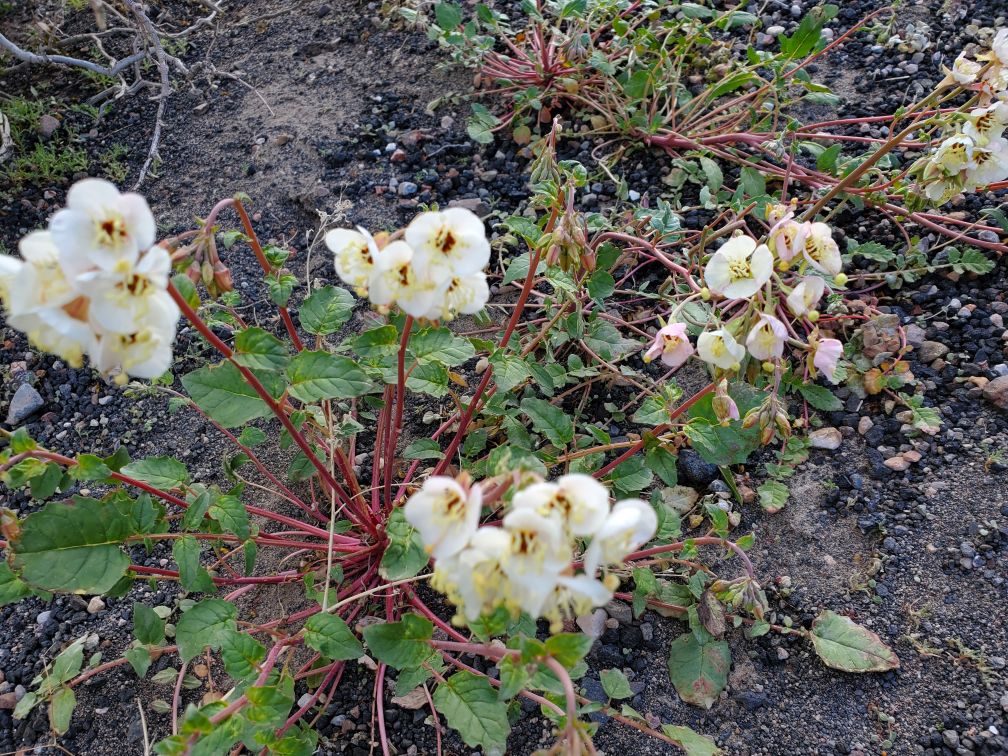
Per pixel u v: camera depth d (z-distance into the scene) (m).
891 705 0.26
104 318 0.18
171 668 0.28
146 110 0.45
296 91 0.46
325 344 0.35
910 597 0.28
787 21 0.46
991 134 0.30
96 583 0.23
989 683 0.26
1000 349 0.33
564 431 0.28
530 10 0.40
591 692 0.27
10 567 0.23
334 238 0.22
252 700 0.21
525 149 0.42
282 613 0.29
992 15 0.44
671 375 0.34
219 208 0.22
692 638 0.28
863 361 0.33
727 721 0.27
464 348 0.27
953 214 0.37
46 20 0.49
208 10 0.51
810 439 0.32
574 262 0.26
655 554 0.29
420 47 0.47
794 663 0.27
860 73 0.44
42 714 0.28
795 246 0.24
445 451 0.32
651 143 0.41
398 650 0.22
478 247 0.21
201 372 0.24
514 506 0.18
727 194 0.38
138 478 0.25
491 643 0.24
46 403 0.35
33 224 0.40
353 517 0.29
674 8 0.41
